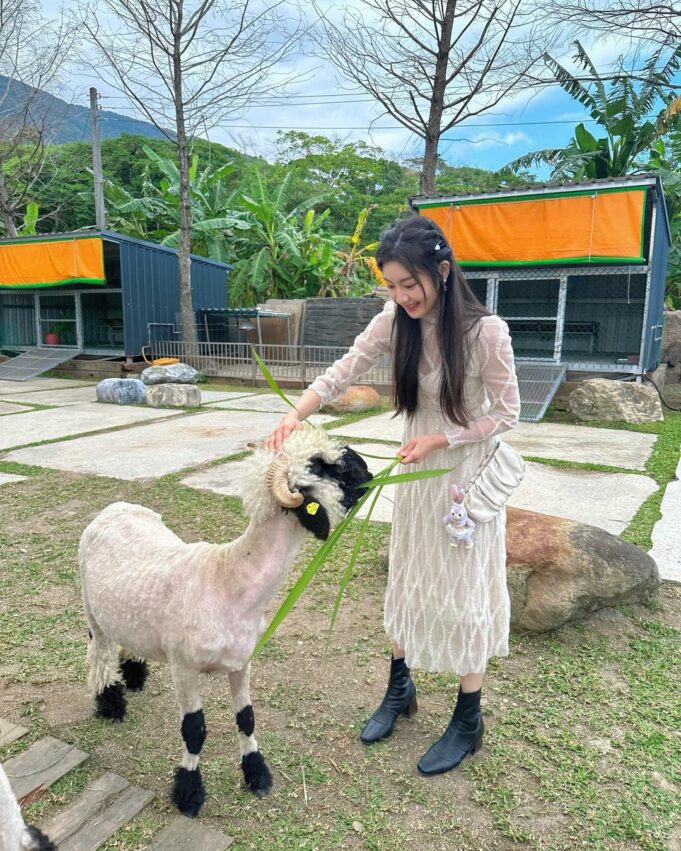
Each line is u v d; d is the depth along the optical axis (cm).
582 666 327
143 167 2991
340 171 4012
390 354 248
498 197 1083
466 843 223
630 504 570
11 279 1571
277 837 225
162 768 257
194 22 1419
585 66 1697
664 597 397
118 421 973
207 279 1805
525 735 276
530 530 378
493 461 239
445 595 240
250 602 218
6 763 255
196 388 1133
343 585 216
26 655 337
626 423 973
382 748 270
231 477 660
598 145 1742
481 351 220
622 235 1014
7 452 767
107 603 239
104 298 1781
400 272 209
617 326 1292
